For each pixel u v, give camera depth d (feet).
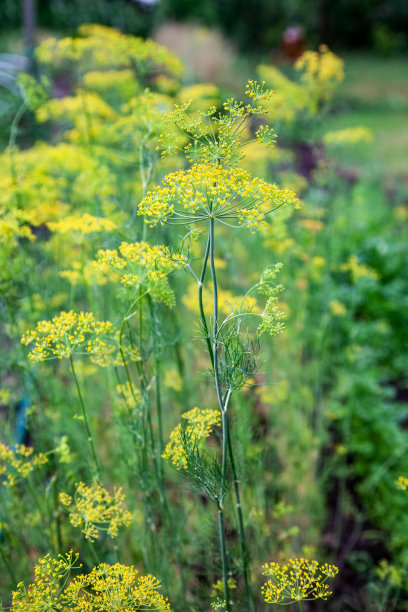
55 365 12.09
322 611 11.07
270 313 5.48
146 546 8.84
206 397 11.82
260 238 13.03
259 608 9.32
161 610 5.80
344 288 18.24
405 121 42.55
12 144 10.64
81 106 12.11
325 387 15.64
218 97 10.23
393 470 13.37
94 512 6.24
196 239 6.08
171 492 11.28
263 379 12.81
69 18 40.14
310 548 10.78
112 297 9.91
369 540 12.60
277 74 12.85
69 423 10.36
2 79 22.06
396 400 16.98
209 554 8.18
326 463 13.92
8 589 8.61
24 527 9.61
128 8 42.22
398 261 20.54
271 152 13.60
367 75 59.11
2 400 9.48
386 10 70.59
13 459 7.37
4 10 40.40
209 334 5.50
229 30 59.57
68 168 11.35
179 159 11.76
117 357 7.04
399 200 27.12
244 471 7.72
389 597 11.22
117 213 9.45
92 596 5.47
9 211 9.77
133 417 7.39
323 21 59.36
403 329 18.74
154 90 15.81
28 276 10.00
